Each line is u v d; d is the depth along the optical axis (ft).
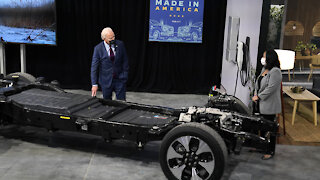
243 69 18.13
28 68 24.77
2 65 22.90
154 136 11.94
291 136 16.67
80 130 12.70
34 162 12.80
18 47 24.53
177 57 24.36
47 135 15.47
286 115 20.13
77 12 23.57
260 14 16.06
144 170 12.55
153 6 23.12
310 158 14.16
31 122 13.39
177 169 11.26
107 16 23.82
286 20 25.71
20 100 14.24
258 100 14.79
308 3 25.31
